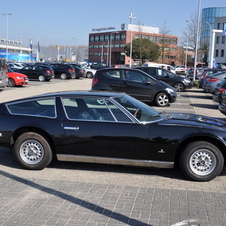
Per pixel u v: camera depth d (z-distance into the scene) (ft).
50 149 17.49
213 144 15.99
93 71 127.13
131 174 17.42
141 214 12.61
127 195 14.51
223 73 59.16
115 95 18.17
